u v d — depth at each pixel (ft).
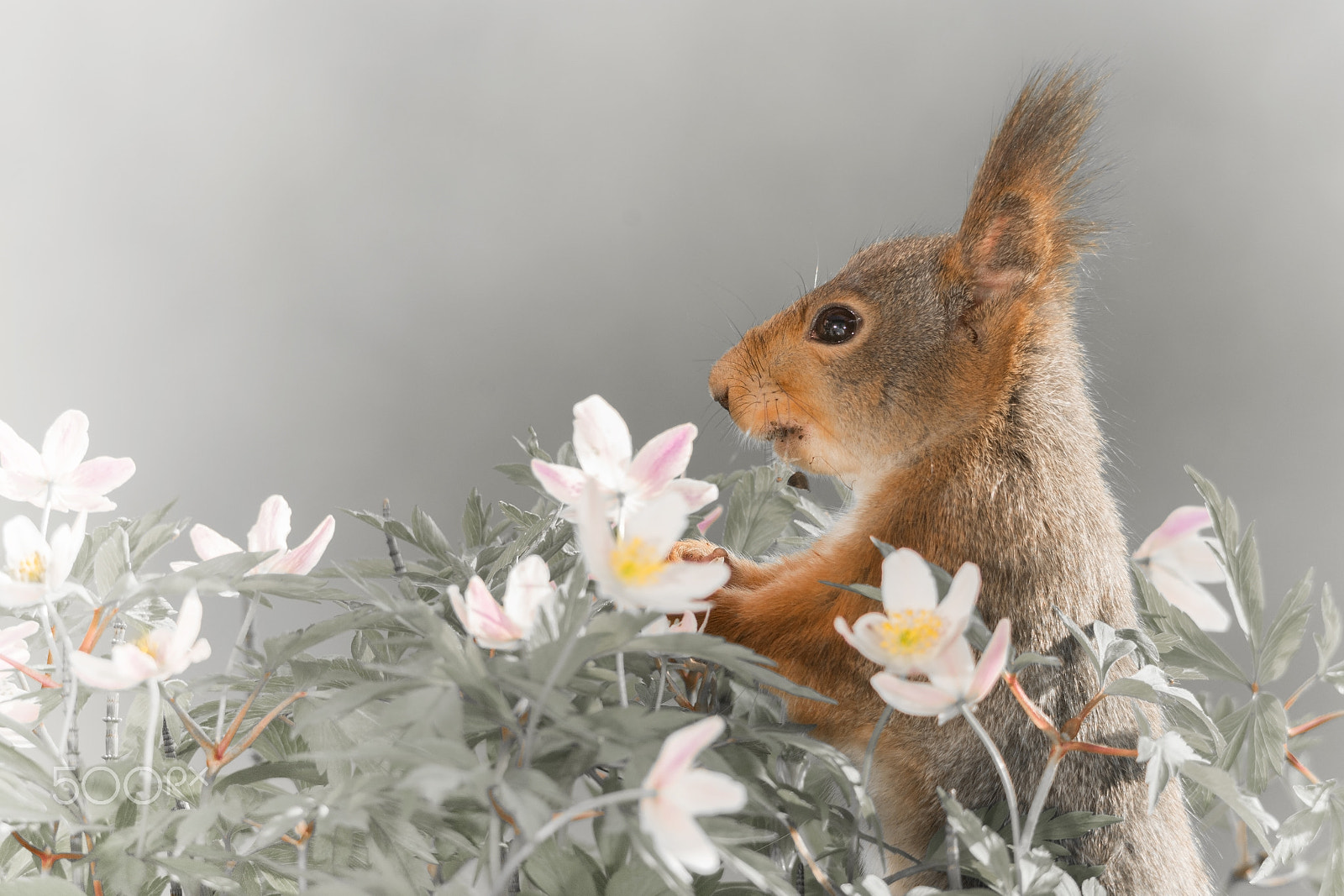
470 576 2.90
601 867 2.51
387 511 2.92
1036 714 2.87
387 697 2.48
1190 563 2.94
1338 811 2.89
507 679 2.28
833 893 2.63
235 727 2.63
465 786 2.05
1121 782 3.03
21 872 2.83
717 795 1.99
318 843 2.74
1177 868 3.05
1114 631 2.89
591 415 2.85
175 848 2.45
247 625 2.88
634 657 2.86
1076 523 3.10
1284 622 2.91
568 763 2.36
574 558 2.92
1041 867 2.73
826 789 2.90
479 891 2.12
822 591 3.11
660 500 2.31
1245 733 2.90
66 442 2.90
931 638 2.61
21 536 2.66
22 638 2.87
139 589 2.69
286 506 2.89
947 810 2.64
